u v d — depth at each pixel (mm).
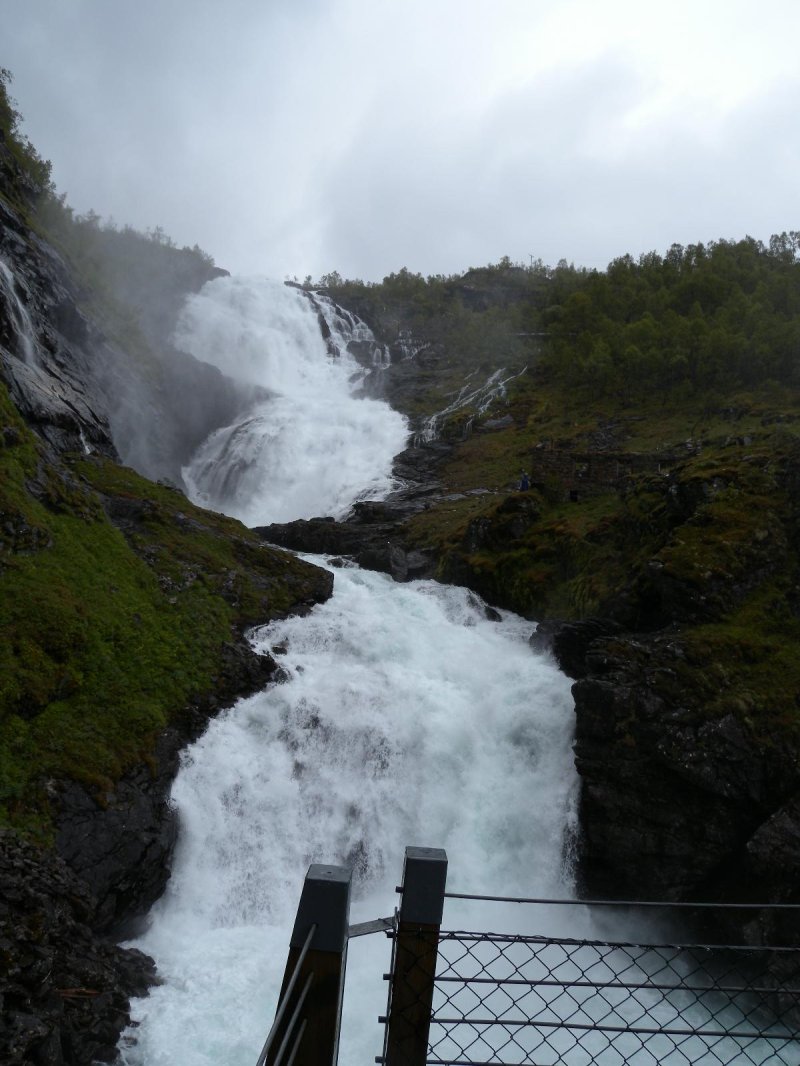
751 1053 13828
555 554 31453
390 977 4266
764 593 22516
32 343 35844
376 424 58125
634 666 20203
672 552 23250
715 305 67875
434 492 46125
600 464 36875
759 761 18203
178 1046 13602
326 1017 3811
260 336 74062
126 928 17234
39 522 23078
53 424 30938
